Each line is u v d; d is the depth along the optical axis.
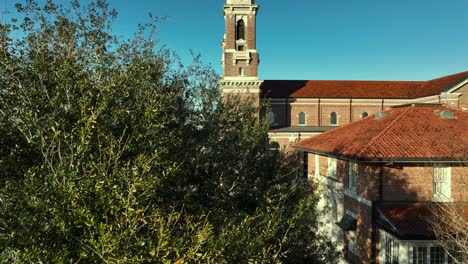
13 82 6.11
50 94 6.42
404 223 14.13
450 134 17.53
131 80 7.30
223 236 5.91
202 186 10.59
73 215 4.65
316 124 49.62
